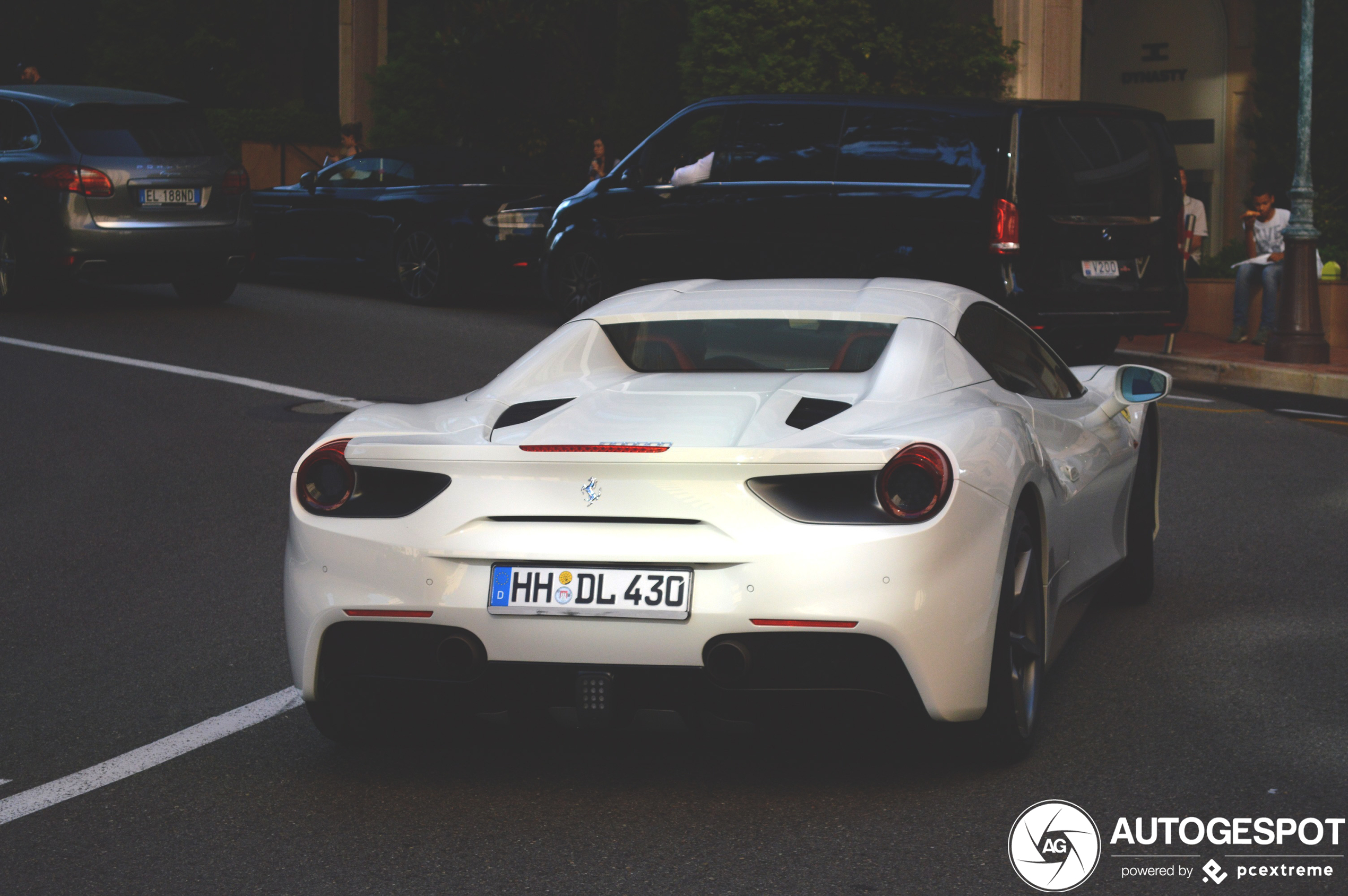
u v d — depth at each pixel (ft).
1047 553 13.64
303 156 90.17
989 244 33.55
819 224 36.32
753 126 37.93
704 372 14.16
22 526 22.43
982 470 11.91
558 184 50.83
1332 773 12.51
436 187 48.57
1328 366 40.63
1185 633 17.04
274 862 11.02
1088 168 34.99
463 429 12.75
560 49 80.12
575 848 11.19
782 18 52.49
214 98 93.76
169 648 16.72
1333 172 59.72
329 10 101.76
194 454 27.27
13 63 97.40
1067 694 14.78
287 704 14.78
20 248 43.34
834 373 13.92
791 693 11.37
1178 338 47.70
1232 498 24.67
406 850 11.21
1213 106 68.85
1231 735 13.50
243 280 56.03
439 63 77.66
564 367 14.46
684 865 10.85
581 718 11.75
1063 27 55.21
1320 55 59.82
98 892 10.55
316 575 12.19
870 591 11.17
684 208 38.96
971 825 11.49
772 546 11.26
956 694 11.53
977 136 34.06
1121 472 17.13
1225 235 69.00
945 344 14.26
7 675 15.76
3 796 12.42
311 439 28.55
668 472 11.51
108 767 13.10
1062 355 39.55
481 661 11.75
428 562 11.80
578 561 11.53
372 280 51.34
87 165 42.55
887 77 53.06
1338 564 20.25
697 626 11.30
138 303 47.29
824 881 10.53
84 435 28.78
